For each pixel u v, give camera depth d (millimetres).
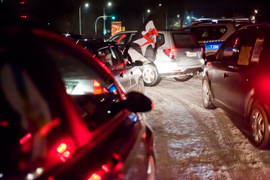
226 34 14445
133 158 2166
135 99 2738
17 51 1546
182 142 5445
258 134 4914
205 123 6598
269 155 4809
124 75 7230
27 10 1995
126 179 1918
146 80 11414
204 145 5289
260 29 5484
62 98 1695
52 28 1971
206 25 14867
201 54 11828
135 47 10977
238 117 5785
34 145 1614
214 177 4113
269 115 4605
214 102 7148
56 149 1582
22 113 1621
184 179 4059
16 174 1455
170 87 11336
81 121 1776
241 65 5672
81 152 1673
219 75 6699
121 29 39469
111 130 2184
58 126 1667
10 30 1535
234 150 5047
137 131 2588
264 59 5094
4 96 1582
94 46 6871
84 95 3199
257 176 4141
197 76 14336
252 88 5082
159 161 4621
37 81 1626
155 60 11234
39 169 1496
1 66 1558
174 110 7789
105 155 1780
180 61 11227
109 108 2764
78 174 1567
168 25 55969
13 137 1637
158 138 5660
